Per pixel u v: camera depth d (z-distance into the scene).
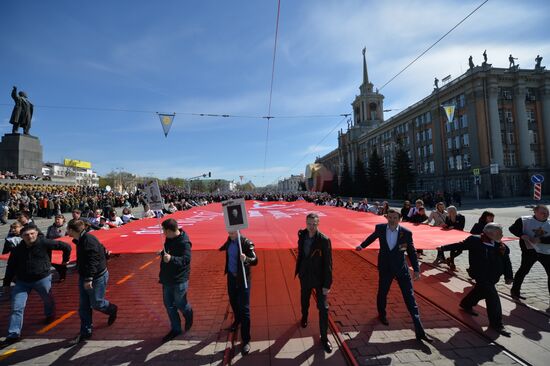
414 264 4.66
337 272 7.94
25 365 3.98
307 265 4.55
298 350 4.21
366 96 93.75
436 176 52.06
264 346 4.33
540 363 3.76
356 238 6.76
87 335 4.67
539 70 44.78
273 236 6.84
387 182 60.81
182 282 4.58
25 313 5.75
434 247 5.65
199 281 7.48
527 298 5.70
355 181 71.44
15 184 29.89
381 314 4.92
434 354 4.02
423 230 7.45
